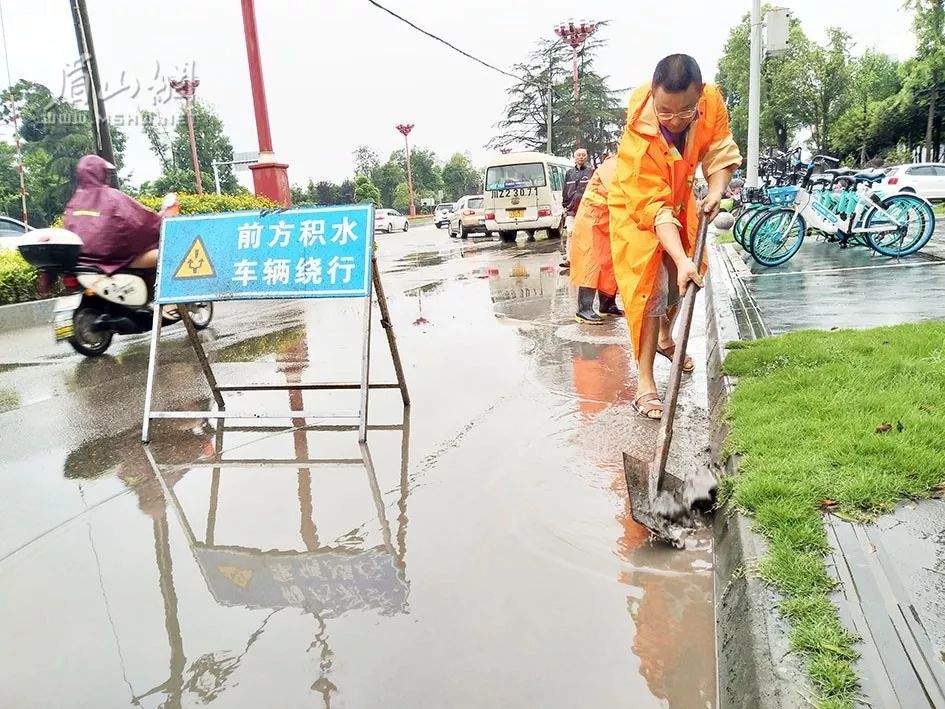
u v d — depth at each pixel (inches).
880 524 85.6
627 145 142.3
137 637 89.1
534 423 154.3
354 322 298.0
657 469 110.8
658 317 152.2
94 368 246.7
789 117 1659.7
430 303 332.5
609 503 115.1
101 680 81.5
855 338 161.2
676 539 100.8
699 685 74.7
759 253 338.3
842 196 347.6
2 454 159.0
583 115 1971.0
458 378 193.8
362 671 80.0
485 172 703.7
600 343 223.3
